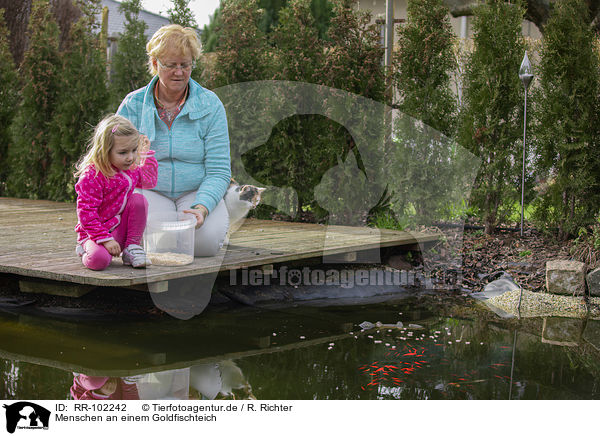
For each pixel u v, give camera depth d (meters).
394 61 5.37
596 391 2.38
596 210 5.09
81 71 6.82
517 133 5.36
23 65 6.96
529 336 3.24
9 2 10.10
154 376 2.50
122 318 3.40
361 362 2.73
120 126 3.04
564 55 4.99
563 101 5.05
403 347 2.98
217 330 3.23
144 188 3.45
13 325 3.24
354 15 5.35
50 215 5.61
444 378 2.52
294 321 3.47
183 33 3.23
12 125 7.23
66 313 3.47
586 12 5.14
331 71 5.10
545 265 4.66
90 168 3.14
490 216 5.52
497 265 4.77
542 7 6.62
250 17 5.87
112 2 18.55
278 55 5.62
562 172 5.06
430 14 5.17
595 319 3.67
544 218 5.27
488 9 5.39
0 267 3.37
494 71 5.28
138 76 6.69
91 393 2.30
